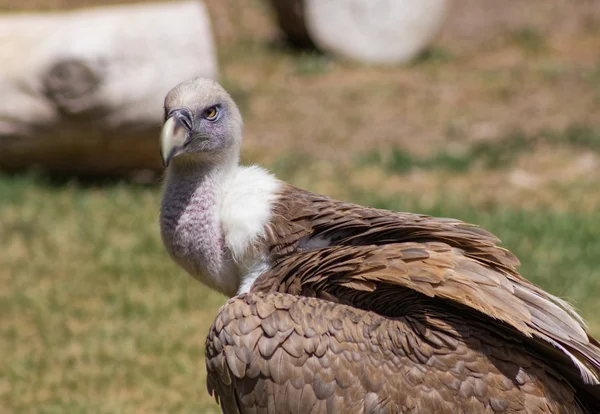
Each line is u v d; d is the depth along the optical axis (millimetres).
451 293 5820
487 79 23219
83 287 12344
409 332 5941
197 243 6742
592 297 11609
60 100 14773
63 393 9945
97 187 15812
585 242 13156
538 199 15406
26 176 15742
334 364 5836
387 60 25312
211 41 15719
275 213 6566
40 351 10820
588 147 17906
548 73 23266
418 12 25219
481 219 14031
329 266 6164
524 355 5965
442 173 16844
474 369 5848
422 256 6027
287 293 6281
